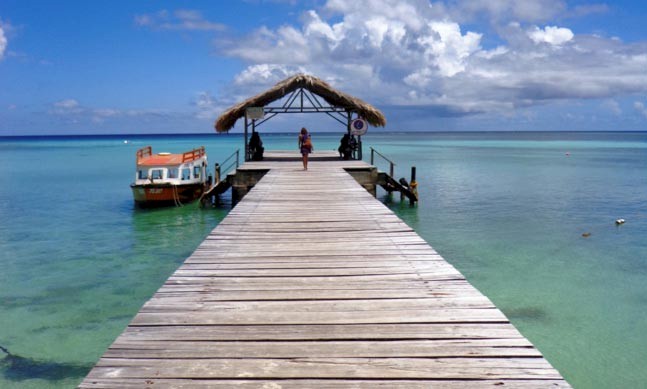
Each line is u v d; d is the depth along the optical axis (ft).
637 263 40.60
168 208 69.56
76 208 70.28
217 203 72.08
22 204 73.77
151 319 14.33
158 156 74.79
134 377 10.93
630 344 25.55
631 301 31.65
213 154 190.80
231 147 262.67
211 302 15.81
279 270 19.53
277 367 11.42
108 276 37.83
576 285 34.88
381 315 14.62
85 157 193.26
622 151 232.73
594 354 24.50
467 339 12.87
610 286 34.65
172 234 53.36
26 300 32.40
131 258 43.16
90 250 46.09
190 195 72.02
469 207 70.13
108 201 76.74
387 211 33.32
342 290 17.02
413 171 72.33
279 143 303.48
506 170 129.29
